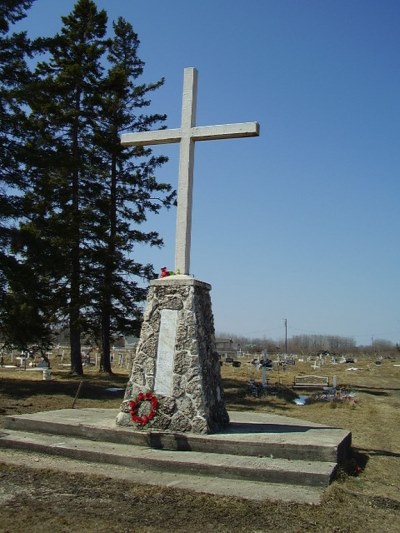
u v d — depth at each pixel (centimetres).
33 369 3203
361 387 3017
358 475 807
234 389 2108
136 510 598
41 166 1889
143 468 786
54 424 966
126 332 2559
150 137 1062
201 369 921
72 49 2509
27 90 1869
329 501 635
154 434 872
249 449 823
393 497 698
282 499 642
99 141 2472
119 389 1881
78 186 2433
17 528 536
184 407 901
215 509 604
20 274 1800
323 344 13750
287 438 857
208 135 1023
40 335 1908
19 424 1004
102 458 818
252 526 559
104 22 2569
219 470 748
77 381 2131
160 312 968
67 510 593
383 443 1116
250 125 1002
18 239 1792
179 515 585
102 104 2480
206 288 1024
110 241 2438
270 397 1934
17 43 1875
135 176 2588
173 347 938
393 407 1892
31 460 825
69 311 2355
